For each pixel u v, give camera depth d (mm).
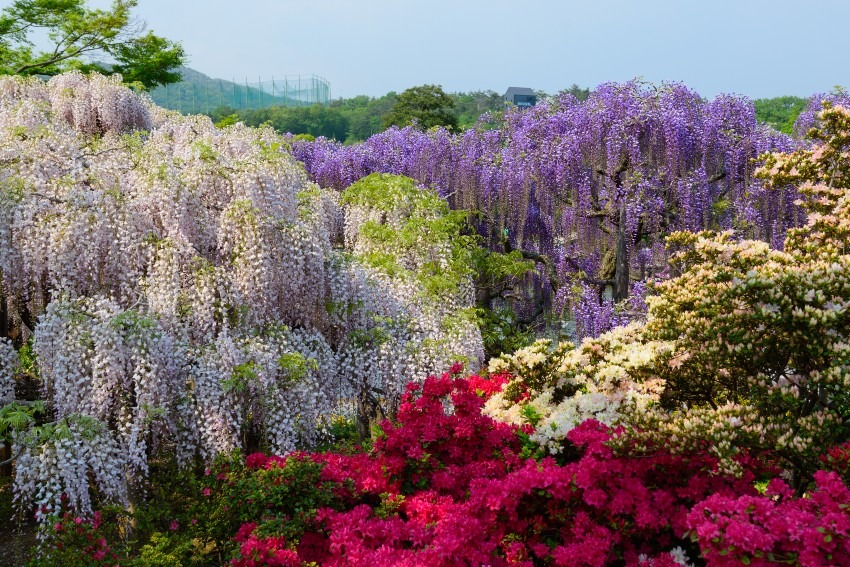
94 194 7125
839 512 3385
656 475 4496
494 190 13359
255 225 7332
